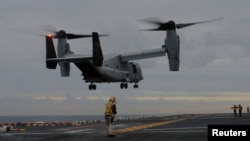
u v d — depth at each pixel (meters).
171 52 77.81
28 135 39.47
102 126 57.91
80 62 86.25
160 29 78.06
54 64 85.25
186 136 35.47
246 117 85.69
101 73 88.25
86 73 89.38
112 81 94.31
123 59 98.19
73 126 60.53
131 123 64.12
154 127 50.72
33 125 67.19
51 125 66.81
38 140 33.56
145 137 34.88
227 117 86.88
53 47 86.88
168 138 33.62
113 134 36.25
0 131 46.62
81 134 40.12
